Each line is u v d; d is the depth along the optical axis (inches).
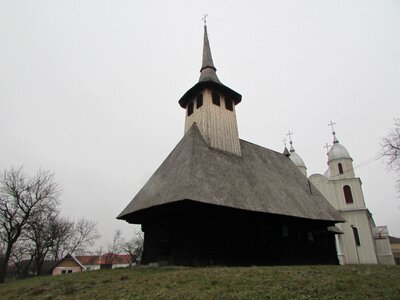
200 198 478.3
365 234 1316.4
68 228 1518.2
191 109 778.8
